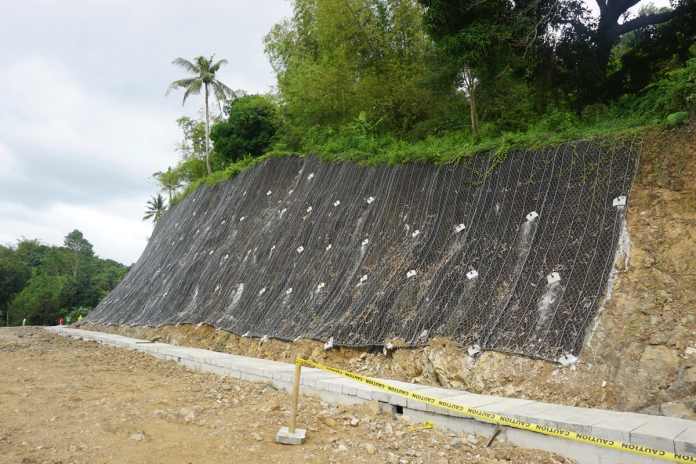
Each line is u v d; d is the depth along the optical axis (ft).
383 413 20.80
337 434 17.97
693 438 13.42
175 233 79.71
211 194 76.89
